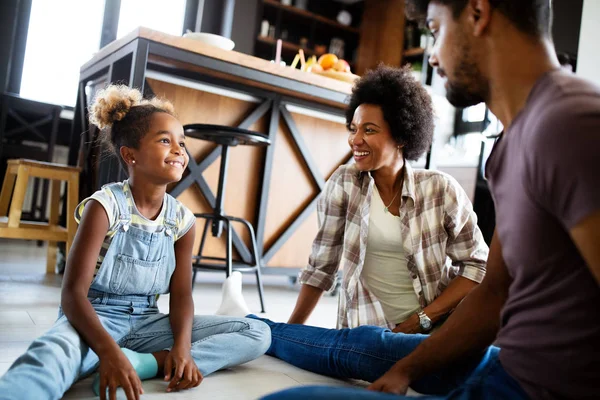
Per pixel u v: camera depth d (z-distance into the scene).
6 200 3.04
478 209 4.14
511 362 0.73
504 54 0.72
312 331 1.49
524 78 0.71
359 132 1.52
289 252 3.26
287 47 6.53
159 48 2.40
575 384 0.65
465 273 1.50
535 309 0.69
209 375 1.34
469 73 0.76
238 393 1.22
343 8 7.28
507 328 0.75
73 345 1.09
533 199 0.64
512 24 0.71
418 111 1.52
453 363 1.10
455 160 4.97
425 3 0.81
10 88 5.28
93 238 1.24
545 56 0.71
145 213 1.39
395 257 1.56
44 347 1.03
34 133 4.59
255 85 2.94
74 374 1.08
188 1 5.89
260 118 3.10
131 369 1.06
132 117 1.40
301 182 3.26
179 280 1.43
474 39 0.74
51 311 1.96
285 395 0.69
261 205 3.09
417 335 1.27
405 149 1.56
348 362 1.36
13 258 3.45
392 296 1.58
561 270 0.65
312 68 3.23
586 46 4.11
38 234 2.69
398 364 1.04
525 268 0.69
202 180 2.90
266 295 3.02
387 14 6.60
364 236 1.55
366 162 1.52
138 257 1.34
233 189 3.05
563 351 0.66
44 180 4.62
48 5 5.39
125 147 1.40
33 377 0.96
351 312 1.56
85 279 1.21
